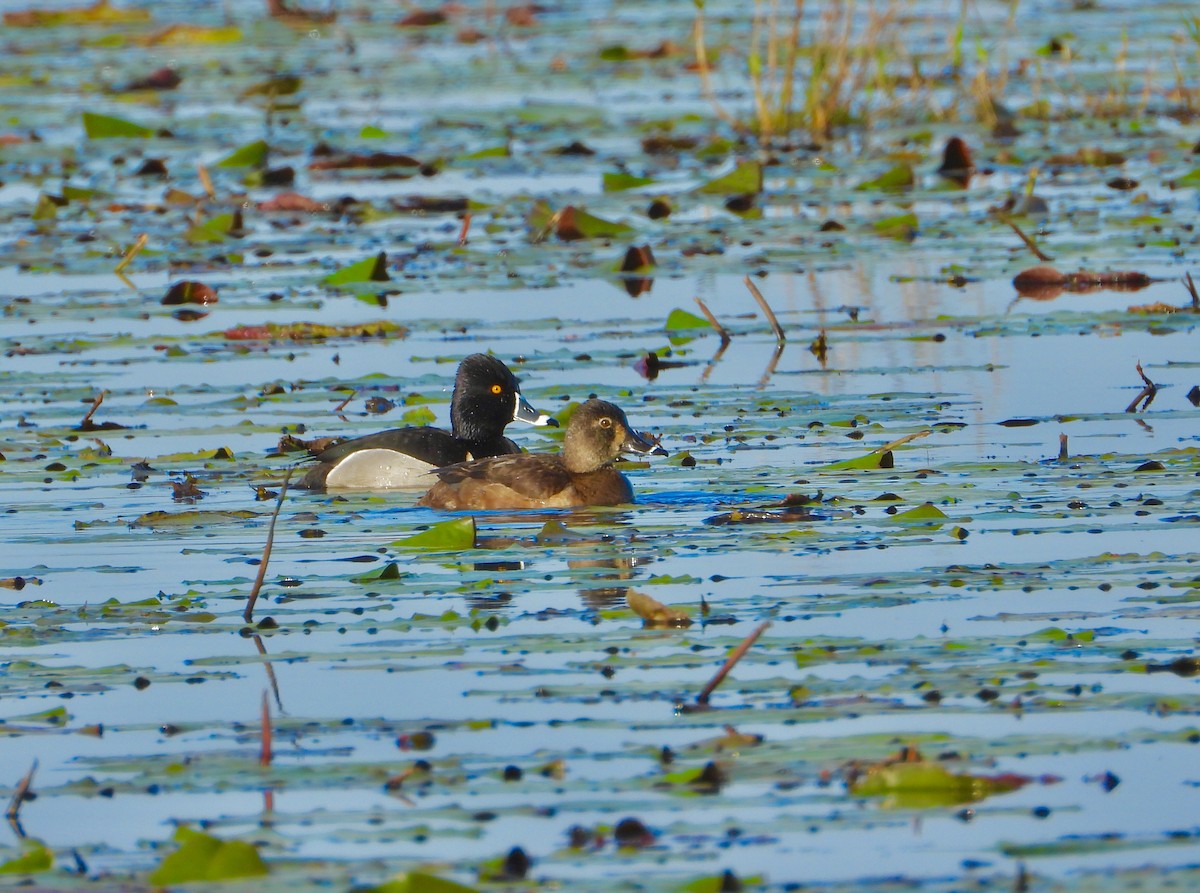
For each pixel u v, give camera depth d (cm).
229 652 1096
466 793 865
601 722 948
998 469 1498
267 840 820
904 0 4319
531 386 1884
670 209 2894
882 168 3250
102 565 1321
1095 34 4466
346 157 3369
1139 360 1916
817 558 1274
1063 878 759
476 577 1252
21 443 1709
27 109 4047
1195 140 3378
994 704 955
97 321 2272
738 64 4422
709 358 2025
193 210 3009
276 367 2031
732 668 1016
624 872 778
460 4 5644
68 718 990
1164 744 902
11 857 810
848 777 868
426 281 2394
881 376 1906
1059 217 2744
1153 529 1307
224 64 4647
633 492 1503
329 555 1338
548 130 3712
